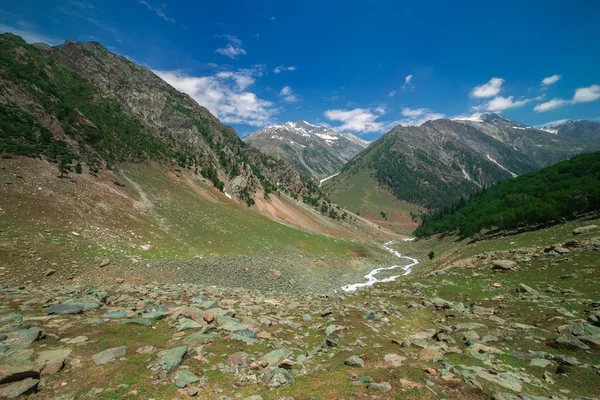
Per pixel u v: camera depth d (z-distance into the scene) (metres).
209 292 29.27
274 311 22.02
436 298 26.91
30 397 8.73
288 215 128.25
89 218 48.19
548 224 70.38
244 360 12.20
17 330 12.90
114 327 14.80
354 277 70.38
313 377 11.45
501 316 20.80
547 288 25.86
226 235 66.38
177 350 12.11
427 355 13.48
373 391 10.15
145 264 41.62
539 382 11.23
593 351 13.51
